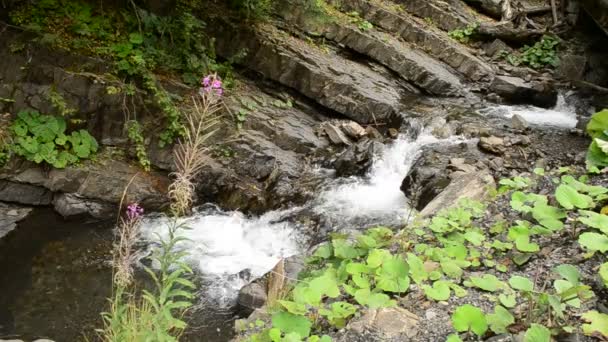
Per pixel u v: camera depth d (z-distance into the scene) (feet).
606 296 9.16
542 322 8.58
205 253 18.81
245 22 27.91
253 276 17.39
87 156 20.66
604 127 12.62
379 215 21.02
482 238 11.25
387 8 38.73
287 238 20.25
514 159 22.84
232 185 22.02
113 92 20.79
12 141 19.54
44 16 21.49
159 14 24.25
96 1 23.09
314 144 25.20
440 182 20.24
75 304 15.62
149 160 21.85
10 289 16.06
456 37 40.16
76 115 20.89
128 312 10.57
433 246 11.97
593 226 9.64
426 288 9.75
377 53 33.50
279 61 27.78
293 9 31.48
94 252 18.24
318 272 11.66
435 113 29.63
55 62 20.66
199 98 22.91
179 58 23.72
